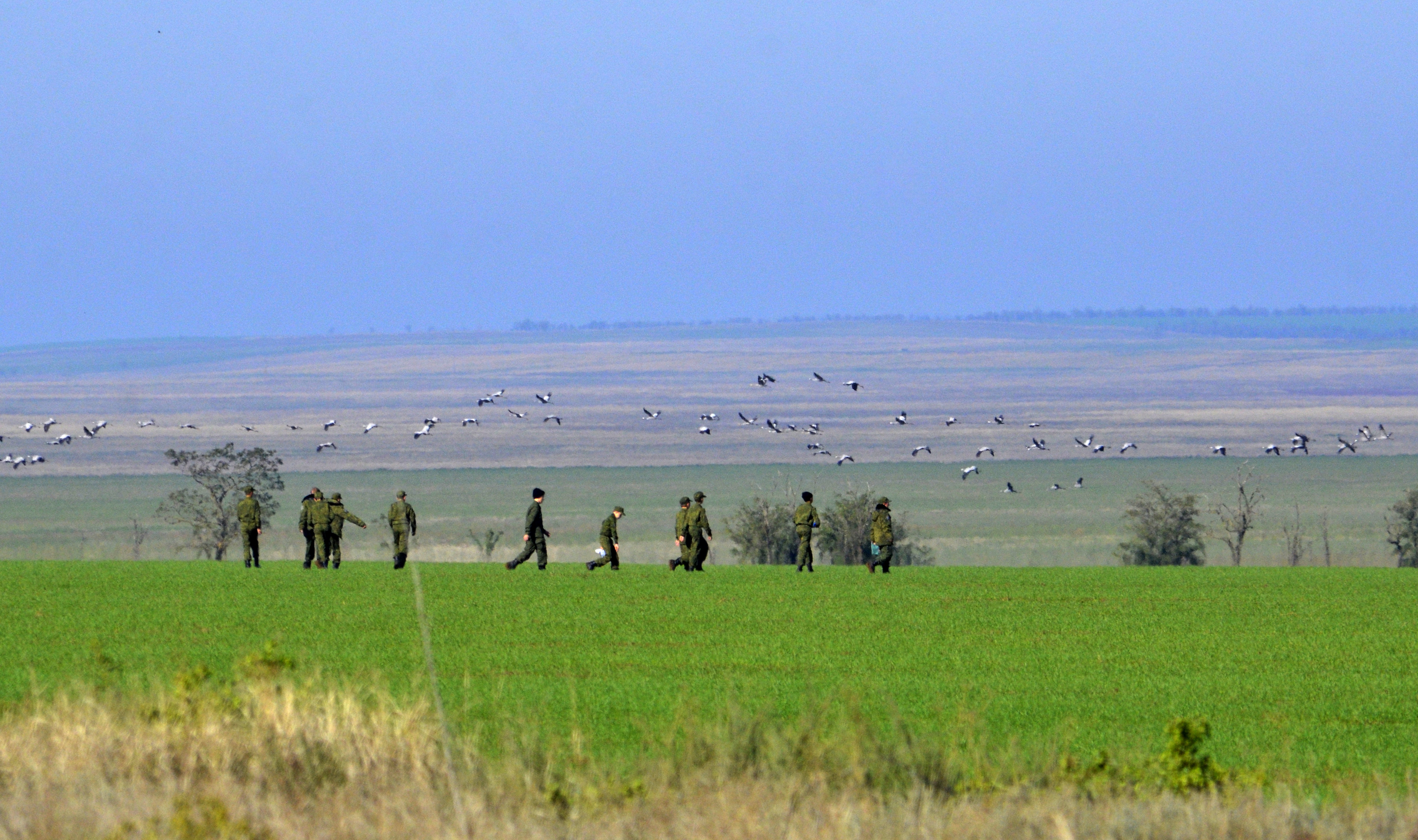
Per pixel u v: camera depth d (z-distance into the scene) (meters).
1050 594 120.19
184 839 38.06
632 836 39.16
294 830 39.41
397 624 96.31
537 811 41.03
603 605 109.19
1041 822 39.81
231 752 45.47
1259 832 40.38
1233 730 62.50
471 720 59.75
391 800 41.84
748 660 80.88
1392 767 55.22
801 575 143.12
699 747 45.88
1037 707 66.81
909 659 81.62
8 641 86.44
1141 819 40.22
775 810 40.22
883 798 42.44
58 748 45.91
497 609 106.38
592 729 59.47
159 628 93.25
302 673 70.69
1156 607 110.06
